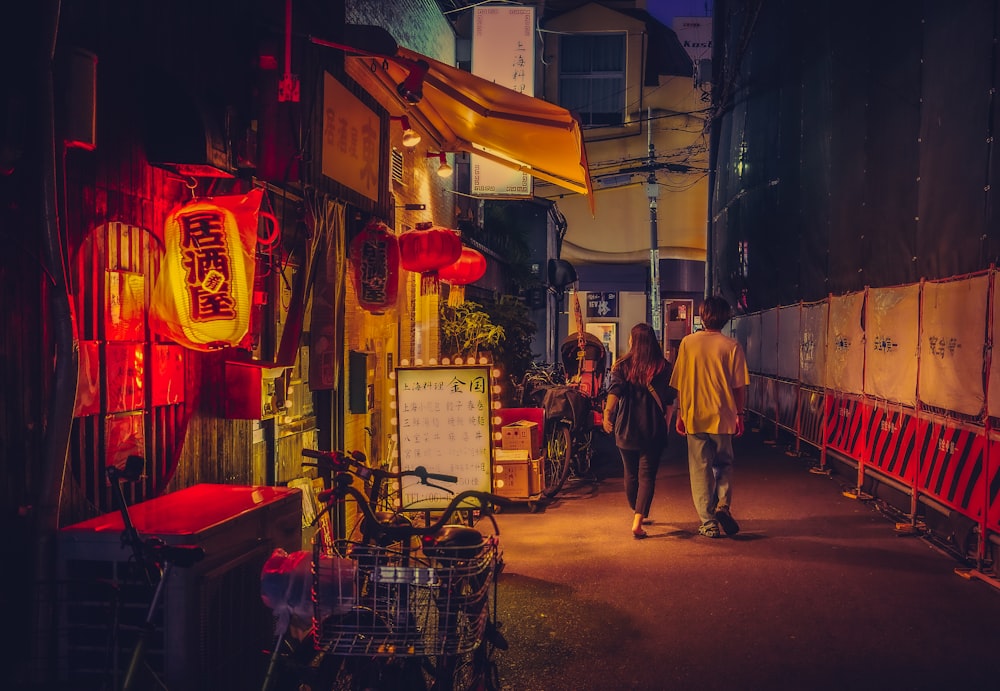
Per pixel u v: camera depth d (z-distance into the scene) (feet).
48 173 11.63
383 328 32.17
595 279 111.96
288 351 18.99
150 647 11.76
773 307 54.95
